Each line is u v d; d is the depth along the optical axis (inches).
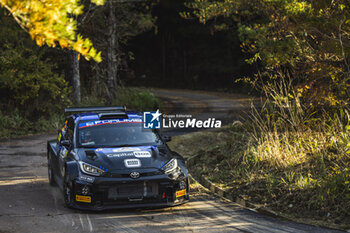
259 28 1466.5
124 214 1003.3
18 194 1216.8
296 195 1076.5
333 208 978.1
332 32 1132.5
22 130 2957.7
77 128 1211.9
